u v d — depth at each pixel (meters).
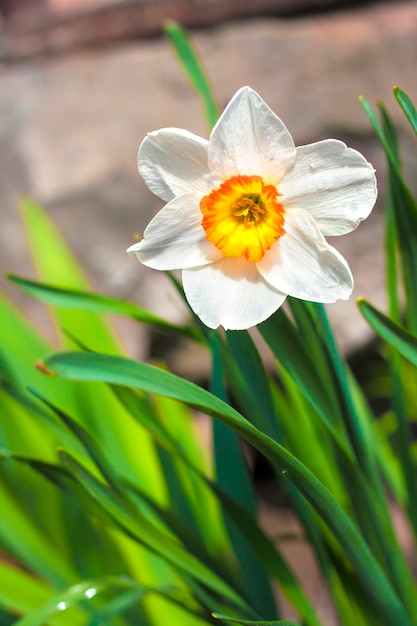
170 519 0.58
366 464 0.55
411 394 0.69
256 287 0.48
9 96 1.43
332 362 0.52
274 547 0.59
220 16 1.50
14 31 1.56
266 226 0.48
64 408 0.69
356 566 0.53
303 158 0.48
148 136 0.48
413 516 0.60
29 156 1.35
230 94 1.37
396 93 0.51
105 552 0.68
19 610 0.65
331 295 0.48
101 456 0.54
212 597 0.58
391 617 0.54
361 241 1.24
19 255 1.27
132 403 0.56
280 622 0.52
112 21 1.52
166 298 1.22
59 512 0.69
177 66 1.43
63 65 1.48
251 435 0.48
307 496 0.51
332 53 1.39
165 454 0.62
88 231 1.28
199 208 0.49
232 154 0.48
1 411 0.69
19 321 0.75
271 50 1.42
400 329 0.51
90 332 0.74
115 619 0.65
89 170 1.32
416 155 1.26
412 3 1.48
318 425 0.60
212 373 0.57
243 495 0.61
